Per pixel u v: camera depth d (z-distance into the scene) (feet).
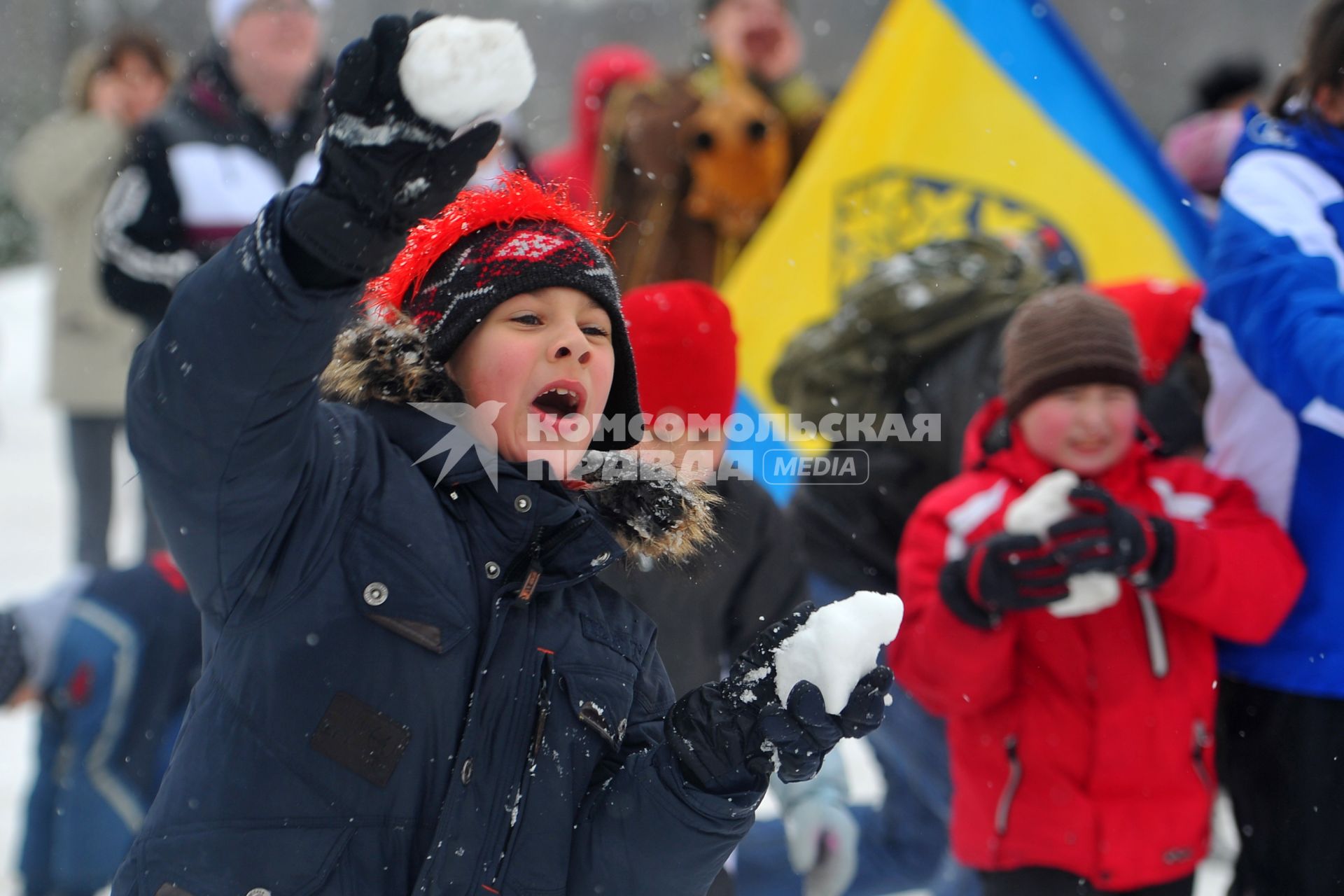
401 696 20.72
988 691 33.96
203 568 20.29
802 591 36.68
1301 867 34.17
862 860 42.88
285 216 18.19
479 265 21.90
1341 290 33.53
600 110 77.20
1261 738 34.88
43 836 40.55
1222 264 34.88
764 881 40.93
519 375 21.76
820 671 19.94
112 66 74.84
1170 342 41.04
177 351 18.60
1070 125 55.57
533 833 21.24
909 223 55.67
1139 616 34.30
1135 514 32.65
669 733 21.03
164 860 20.47
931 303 43.29
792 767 20.20
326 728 20.51
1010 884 34.45
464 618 21.27
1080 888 33.60
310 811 20.42
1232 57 82.43
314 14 64.90
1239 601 33.04
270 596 20.66
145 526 69.41
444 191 18.17
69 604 40.65
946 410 42.80
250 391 18.67
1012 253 45.68
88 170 72.33
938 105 55.77
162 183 63.46
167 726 40.96
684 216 69.72
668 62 347.36
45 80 246.88
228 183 63.87
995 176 55.52
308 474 20.84
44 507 100.42
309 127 65.67
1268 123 35.99
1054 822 33.65
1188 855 33.96
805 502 43.96
